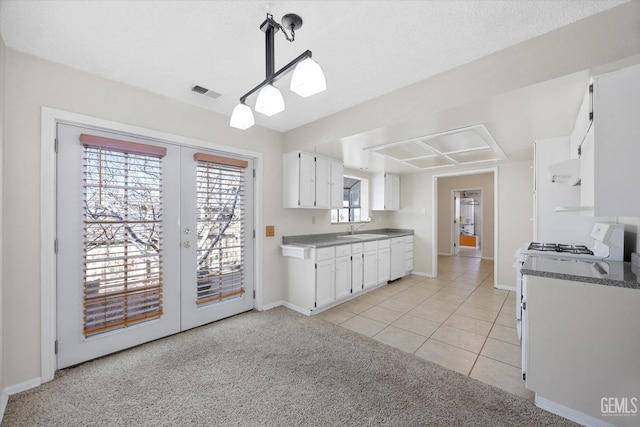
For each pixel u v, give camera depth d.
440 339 2.54
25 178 1.82
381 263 4.32
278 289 3.46
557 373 1.60
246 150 3.10
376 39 1.67
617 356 1.44
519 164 4.08
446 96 2.03
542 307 1.65
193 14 1.48
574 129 2.36
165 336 2.53
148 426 1.50
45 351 1.88
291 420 1.54
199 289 2.78
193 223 2.71
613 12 1.44
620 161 1.33
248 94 1.63
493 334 2.64
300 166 3.33
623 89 1.33
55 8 1.42
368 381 1.90
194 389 1.81
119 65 1.99
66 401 1.69
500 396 1.75
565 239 2.67
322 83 1.28
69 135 2.04
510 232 4.15
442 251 7.88
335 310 3.32
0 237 1.62
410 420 1.54
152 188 2.43
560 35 1.58
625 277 1.50
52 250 1.92
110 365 2.08
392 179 5.25
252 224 3.23
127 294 2.29
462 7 1.42
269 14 1.39
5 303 1.74
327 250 3.32
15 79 1.79
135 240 2.33
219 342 2.46
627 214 1.32
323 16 1.47
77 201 2.06
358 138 2.81
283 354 2.26
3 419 1.54
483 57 1.86
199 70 2.06
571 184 2.30
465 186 7.51
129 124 2.28
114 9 1.44
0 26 1.56
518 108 2.01
